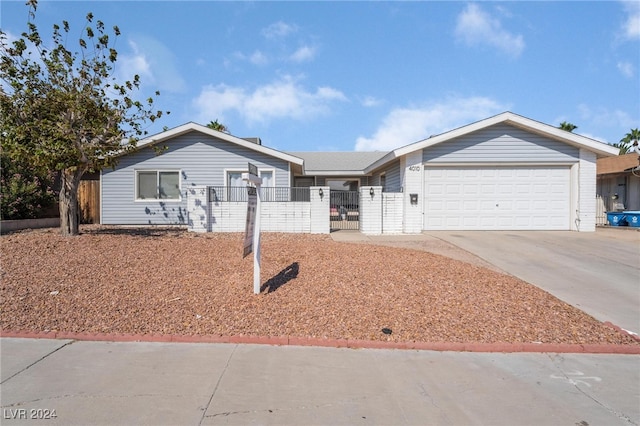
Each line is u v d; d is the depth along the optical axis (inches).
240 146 634.2
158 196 635.5
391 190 663.8
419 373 164.2
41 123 360.8
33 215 546.0
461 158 558.9
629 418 133.7
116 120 399.2
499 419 131.5
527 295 260.7
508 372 167.3
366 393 146.7
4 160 508.1
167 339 192.9
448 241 460.4
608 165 805.9
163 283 264.4
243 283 267.0
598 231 574.2
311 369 165.6
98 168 409.1
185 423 125.4
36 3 364.2
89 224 639.1
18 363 166.2
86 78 389.1
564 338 200.4
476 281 282.2
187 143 634.8
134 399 139.2
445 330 205.9
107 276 273.0
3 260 298.8
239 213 530.6
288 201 538.6
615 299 266.8
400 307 232.4
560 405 141.5
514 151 560.7
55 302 229.5
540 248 420.8
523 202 564.1
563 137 543.8
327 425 126.0
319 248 378.3
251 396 142.8
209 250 360.8
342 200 593.0
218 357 175.3
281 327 206.2
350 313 223.1
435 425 127.3
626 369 172.4
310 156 1124.5
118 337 193.0
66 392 143.5
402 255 350.6
